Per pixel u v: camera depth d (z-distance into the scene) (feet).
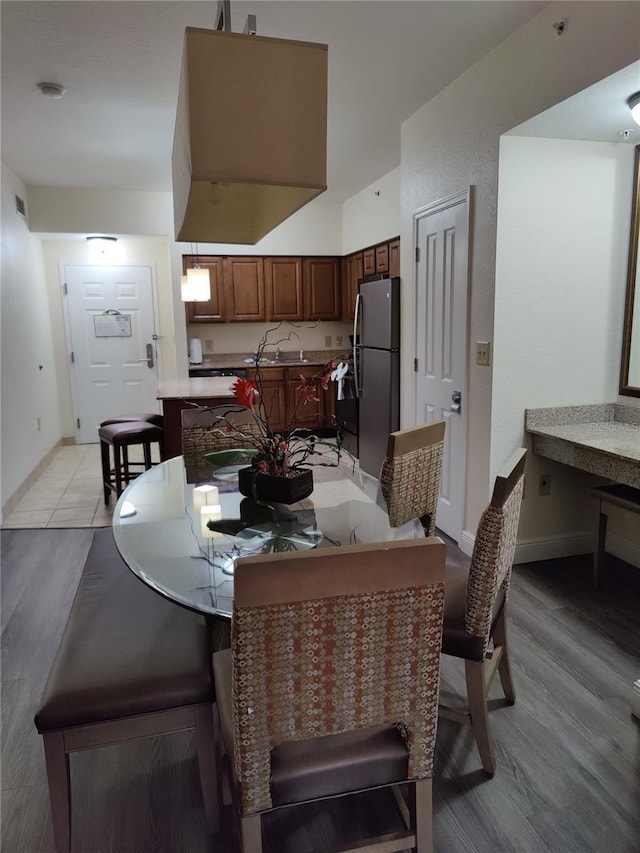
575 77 7.55
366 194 18.63
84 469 18.42
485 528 5.21
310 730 3.74
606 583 9.87
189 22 8.20
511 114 8.89
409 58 9.46
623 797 5.57
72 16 8.00
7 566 11.10
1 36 8.55
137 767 6.08
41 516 13.93
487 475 10.18
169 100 11.08
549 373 10.11
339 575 3.45
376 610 3.59
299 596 3.43
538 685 7.22
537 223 9.61
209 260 20.16
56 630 8.72
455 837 5.15
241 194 6.54
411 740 4.01
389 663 3.74
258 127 4.43
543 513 10.70
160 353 22.21
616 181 9.85
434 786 5.72
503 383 9.91
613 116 8.40
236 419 9.70
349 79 10.25
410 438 6.81
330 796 3.96
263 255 20.67
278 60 4.41
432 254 11.80
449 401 11.50
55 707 4.57
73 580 10.46
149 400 22.36
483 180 9.74
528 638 8.25
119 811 5.52
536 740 6.31
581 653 7.88
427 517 7.27
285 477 6.43
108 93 10.71
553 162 9.51
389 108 11.73
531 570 10.41
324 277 21.39
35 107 11.35
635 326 10.00
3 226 14.75
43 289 20.08
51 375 20.59
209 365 20.76
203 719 4.93
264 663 3.51
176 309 19.58
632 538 10.41
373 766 4.03
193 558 5.57
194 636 5.33
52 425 20.27
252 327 22.02
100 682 4.75
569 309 10.02
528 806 5.47
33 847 5.15
